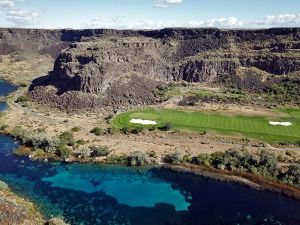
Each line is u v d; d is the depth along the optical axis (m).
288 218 114.50
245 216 115.50
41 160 152.38
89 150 156.12
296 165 139.12
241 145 166.12
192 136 176.00
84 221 110.88
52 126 190.50
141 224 110.50
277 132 181.88
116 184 135.12
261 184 135.00
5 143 169.50
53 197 123.94
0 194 118.06
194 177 141.00
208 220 113.25
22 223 100.12
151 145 166.38
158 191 130.75
